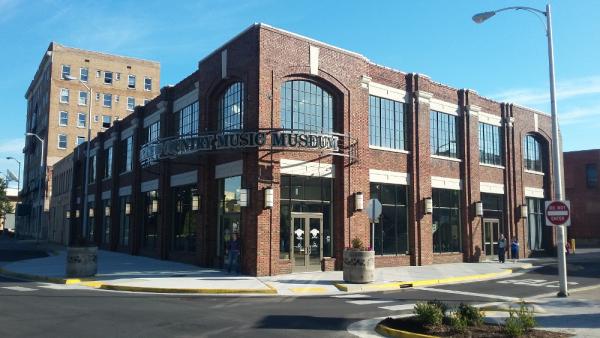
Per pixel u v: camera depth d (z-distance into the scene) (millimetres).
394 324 10086
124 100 75000
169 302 13844
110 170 40188
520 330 8984
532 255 33594
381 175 24656
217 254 23266
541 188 35312
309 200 21953
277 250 20328
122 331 9672
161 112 30062
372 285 17672
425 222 26094
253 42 20953
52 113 69250
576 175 53375
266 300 14648
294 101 21938
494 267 25109
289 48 21578
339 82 23047
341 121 23062
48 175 67250
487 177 30547
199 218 23953
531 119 34531
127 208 33594
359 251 18234
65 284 18109
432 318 9867
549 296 15875
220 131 20219
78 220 47031
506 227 31547
